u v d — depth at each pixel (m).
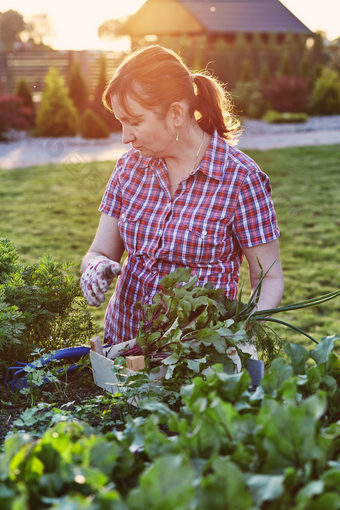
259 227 1.93
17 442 1.00
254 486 0.91
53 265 2.23
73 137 14.52
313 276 5.06
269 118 17.61
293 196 8.21
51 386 1.87
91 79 17.22
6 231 6.32
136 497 0.85
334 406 1.32
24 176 9.53
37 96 17.67
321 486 0.86
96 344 1.82
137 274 2.03
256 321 1.81
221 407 1.06
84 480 0.94
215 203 1.93
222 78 20.53
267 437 1.01
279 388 1.23
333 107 20.08
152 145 1.89
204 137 1.95
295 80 20.22
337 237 6.29
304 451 0.99
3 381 1.94
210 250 1.94
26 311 2.04
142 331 1.77
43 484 0.94
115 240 2.15
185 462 0.92
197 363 1.53
